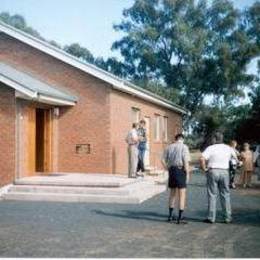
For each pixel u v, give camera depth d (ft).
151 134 83.76
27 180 52.70
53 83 64.39
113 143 63.72
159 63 158.71
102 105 62.69
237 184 70.28
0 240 30.17
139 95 72.28
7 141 54.49
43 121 62.64
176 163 37.32
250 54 152.35
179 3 157.58
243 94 153.79
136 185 53.93
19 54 65.92
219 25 157.48
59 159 63.82
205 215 40.78
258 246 29.14
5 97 54.70
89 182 51.01
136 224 36.22
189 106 154.51
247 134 117.39
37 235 31.76
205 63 151.53
